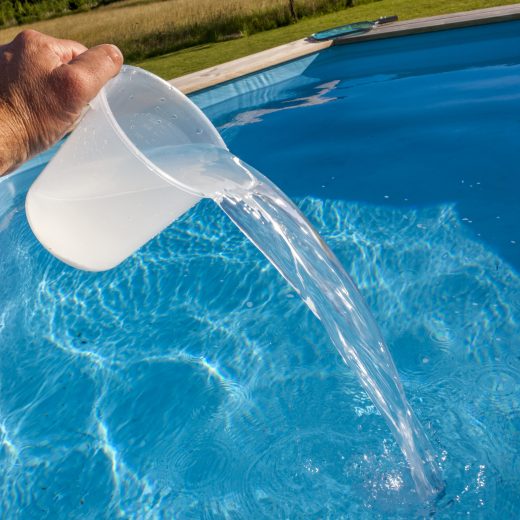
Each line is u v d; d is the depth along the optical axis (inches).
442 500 73.8
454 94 183.6
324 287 61.8
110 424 93.3
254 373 98.9
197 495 80.3
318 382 95.0
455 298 106.0
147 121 48.4
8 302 123.6
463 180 137.4
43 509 80.9
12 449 91.0
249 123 190.9
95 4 512.1
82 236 46.4
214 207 146.9
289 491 78.8
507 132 153.3
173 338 109.0
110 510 79.7
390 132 167.2
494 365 92.0
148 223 48.1
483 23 234.4
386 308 107.2
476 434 81.6
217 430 89.5
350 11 362.6
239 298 116.1
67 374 104.6
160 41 402.3
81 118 42.3
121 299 121.1
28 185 165.3
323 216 135.0
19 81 33.5
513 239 116.4
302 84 219.6
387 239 123.6
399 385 74.0
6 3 548.4
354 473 79.4
